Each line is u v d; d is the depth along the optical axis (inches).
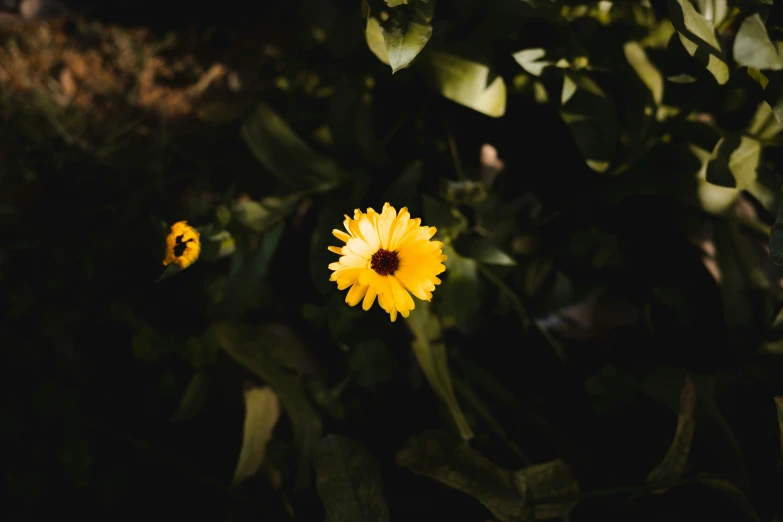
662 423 21.6
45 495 22.2
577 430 22.1
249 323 23.7
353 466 20.0
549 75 20.7
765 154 22.0
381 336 23.1
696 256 22.0
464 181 21.5
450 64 20.7
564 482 20.3
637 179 21.0
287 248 24.6
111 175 25.5
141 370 23.6
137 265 24.7
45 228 24.9
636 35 20.8
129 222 25.1
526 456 22.0
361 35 23.1
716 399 21.1
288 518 21.2
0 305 24.4
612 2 20.7
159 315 24.0
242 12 29.0
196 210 21.1
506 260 20.7
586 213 22.6
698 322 21.7
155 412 23.0
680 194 20.6
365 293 18.3
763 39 17.6
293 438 22.2
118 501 22.1
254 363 21.7
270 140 22.4
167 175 25.8
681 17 18.5
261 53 28.4
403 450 20.5
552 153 22.9
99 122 27.3
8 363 23.7
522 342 23.6
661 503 20.7
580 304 23.8
